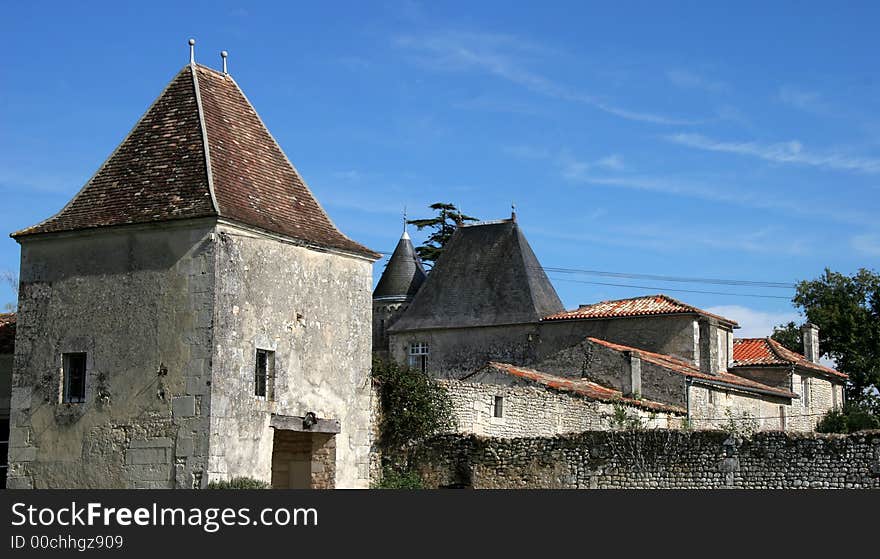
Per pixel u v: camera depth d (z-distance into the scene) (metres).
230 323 21.55
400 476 27.41
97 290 22.33
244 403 21.70
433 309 45.94
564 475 26.73
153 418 21.39
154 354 21.59
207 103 24.14
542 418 30.25
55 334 22.59
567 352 36.41
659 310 40.34
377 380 27.47
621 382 35.06
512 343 43.50
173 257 21.73
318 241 24.00
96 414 21.92
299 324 23.36
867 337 57.34
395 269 56.72
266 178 24.36
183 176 22.73
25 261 23.12
